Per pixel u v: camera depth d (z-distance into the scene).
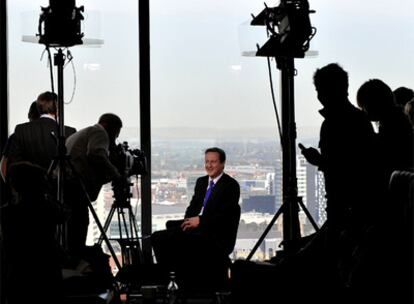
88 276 4.27
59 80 4.79
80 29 4.78
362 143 3.82
